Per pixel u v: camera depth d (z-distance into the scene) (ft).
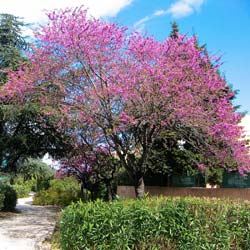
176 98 39.81
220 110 42.39
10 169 75.10
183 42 44.32
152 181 68.18
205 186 64.69
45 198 96.48
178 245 22.57
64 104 44.52
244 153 44.88
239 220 24.08
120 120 40.96
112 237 22.21
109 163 69.00
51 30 43.47
